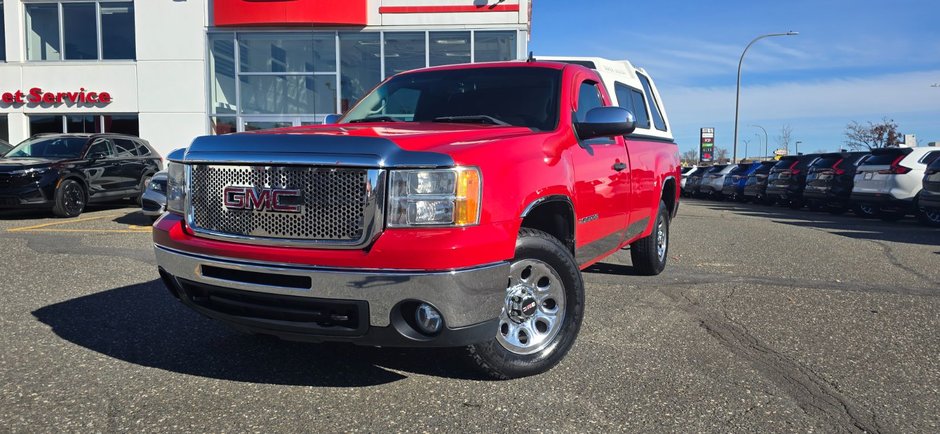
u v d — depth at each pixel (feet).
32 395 10.19
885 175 47.14
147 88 63.77
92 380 10.85
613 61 20.02
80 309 15.42
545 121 13.24
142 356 12.10
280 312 9.65
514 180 10.29
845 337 14.11
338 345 12.85
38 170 35.12
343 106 63.41
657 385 11.01
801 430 9.37
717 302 17.31
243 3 61.52
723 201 90.02
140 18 63.10
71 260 21.95
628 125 12.94
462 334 9.53
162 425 9.19
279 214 9.62
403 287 9.09
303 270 9.27
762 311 16.37
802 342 13.67
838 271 22.75
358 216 9.33
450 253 9.16
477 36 61.93
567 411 9.87
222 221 10.09
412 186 9.28
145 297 16.67
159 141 64.08
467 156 9.67
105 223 33.81
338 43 62.90
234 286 9.78
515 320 11.04
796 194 63.46
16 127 64.54
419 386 10.77
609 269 22.18
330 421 9.39
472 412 9.77
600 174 13.92
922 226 44.09
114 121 64.64
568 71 14.58
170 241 10.62
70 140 39.40
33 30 64.75
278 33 63.31
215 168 10.16
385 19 62.08
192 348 12.59
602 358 12.38
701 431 9.27
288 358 12.06
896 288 19.71
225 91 63.98
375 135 10.17
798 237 34.47
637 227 17.75
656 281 20.11
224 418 9.45
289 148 9.68
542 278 11.39
